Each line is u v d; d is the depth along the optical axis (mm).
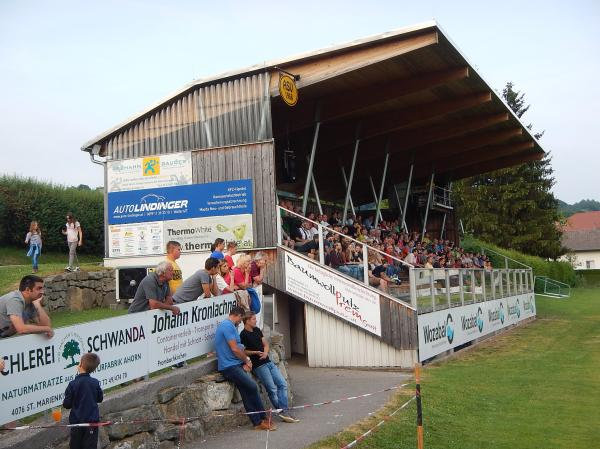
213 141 16422
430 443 8836
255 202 16016
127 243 17031
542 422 10312
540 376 14062
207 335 9742
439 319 16562
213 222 16297
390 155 27031
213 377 9133
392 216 29938
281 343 11562
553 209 60000
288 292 15672
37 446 6242
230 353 9211
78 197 28453
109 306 17500
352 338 15289
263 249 15875
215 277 10297
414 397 11172
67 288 16922
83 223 28297
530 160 30922
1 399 5988
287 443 8125
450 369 14773
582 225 98250
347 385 12742
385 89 18141
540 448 8969
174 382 8492
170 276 8656
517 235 58219
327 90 18109
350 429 8875
